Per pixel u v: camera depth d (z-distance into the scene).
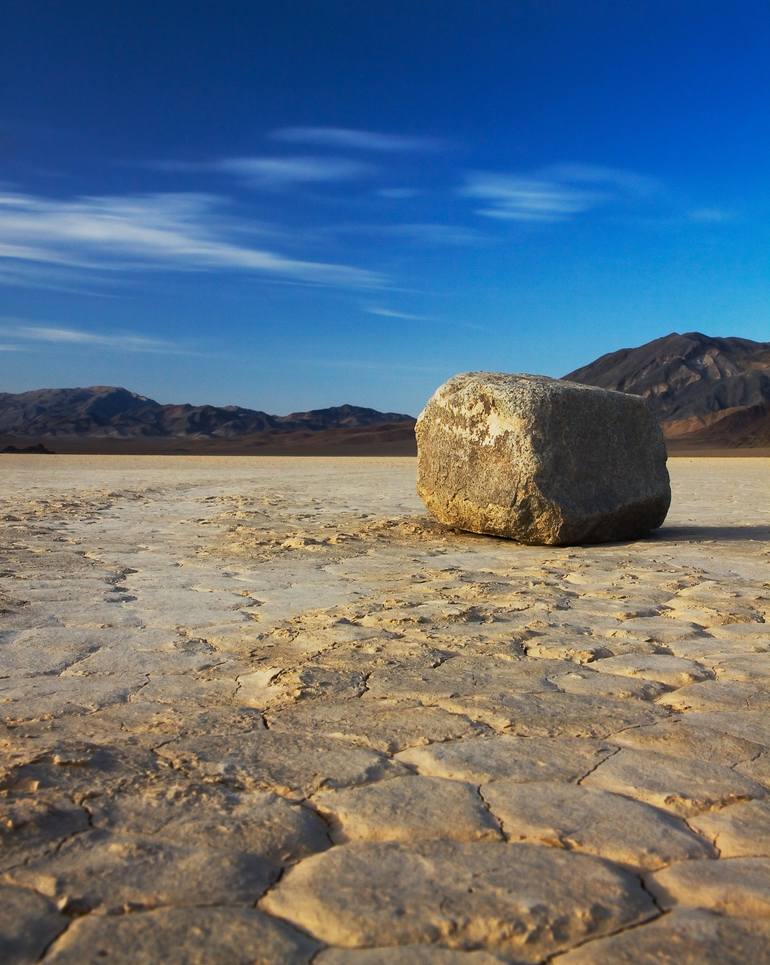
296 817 0.25
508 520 0.88
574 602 0.58
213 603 0.57
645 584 0.65
